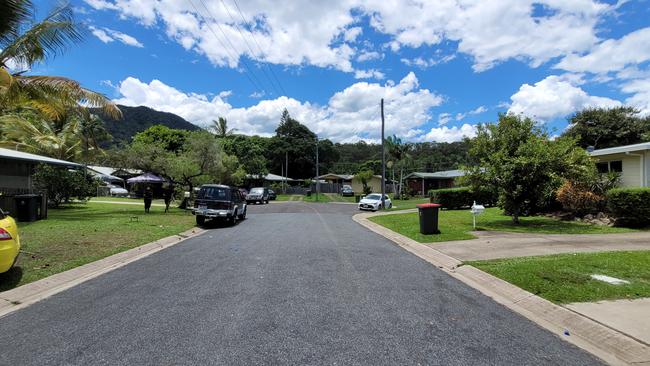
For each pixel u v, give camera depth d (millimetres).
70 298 5727
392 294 6055
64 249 9352
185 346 3994
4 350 3908
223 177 41062
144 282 6668
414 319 4922
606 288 5957
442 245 10695
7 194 17125
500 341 4262
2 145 24406
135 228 13742
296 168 84125
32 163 20031
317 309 5242
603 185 15555
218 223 17484
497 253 9258
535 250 9484
